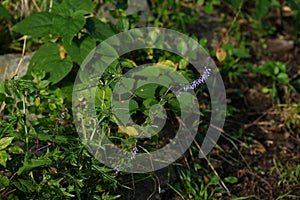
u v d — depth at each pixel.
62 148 2.78
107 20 3.91
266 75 4.06
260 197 3.21
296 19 4.67
